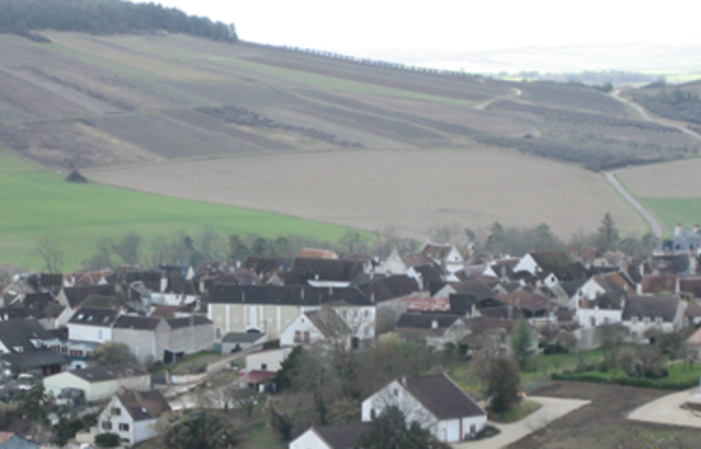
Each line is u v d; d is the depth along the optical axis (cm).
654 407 13388
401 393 13062
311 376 15000
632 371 14962
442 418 12731
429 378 13462
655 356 15275
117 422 14725
